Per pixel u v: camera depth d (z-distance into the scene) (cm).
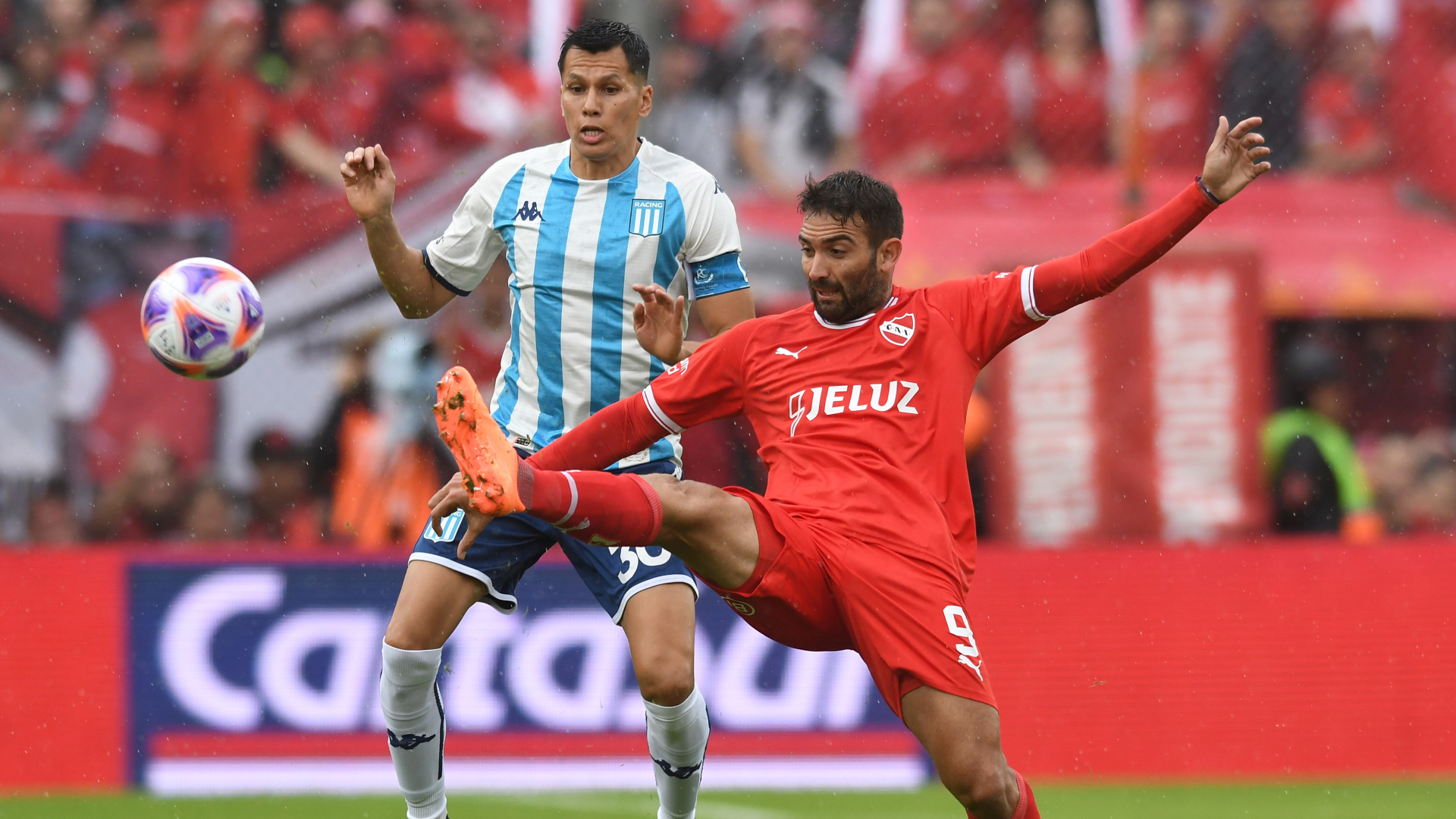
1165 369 2902
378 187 1527
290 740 2645
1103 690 2792
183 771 2631
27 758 2620
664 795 1659
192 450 2945
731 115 3147
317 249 2970
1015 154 3234
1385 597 2850
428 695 1548
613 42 1533
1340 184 3203
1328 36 3288
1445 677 2831
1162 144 3228
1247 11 3275
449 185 2953
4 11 3216
